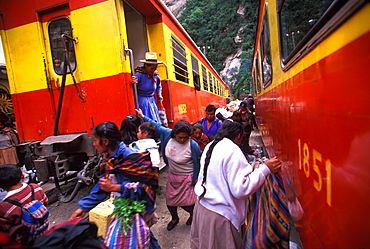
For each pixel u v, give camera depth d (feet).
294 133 4.41
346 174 2.18
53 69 11.60
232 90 148.46
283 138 5.78
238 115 12.51
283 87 5.52
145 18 14.06
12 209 5.76
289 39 4.64
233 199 5.12
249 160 8.28
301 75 3.74
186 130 7.81
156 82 12.72
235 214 5.07
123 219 4.99
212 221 5.11
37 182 12.05
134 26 14.11
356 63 1.95
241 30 170.19
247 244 5.32
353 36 2.00
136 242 5.00
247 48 160.86
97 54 10.49
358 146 1.94
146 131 6.91
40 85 11.68
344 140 2.20
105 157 5.43
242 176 4.85
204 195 5.30
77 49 10.77
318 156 2.98
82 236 2.94
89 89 10.79
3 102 22.20
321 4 2.81
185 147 8.19
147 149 5.95
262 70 13.03
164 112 13.01
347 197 2.17
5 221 5.73
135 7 12.64
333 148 2.48
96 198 5.24
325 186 2.75
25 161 11.60
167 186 8.68
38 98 11.80
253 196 6.06
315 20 3.05
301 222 4.01
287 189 5.35
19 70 11.94
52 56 11.62
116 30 10.11
